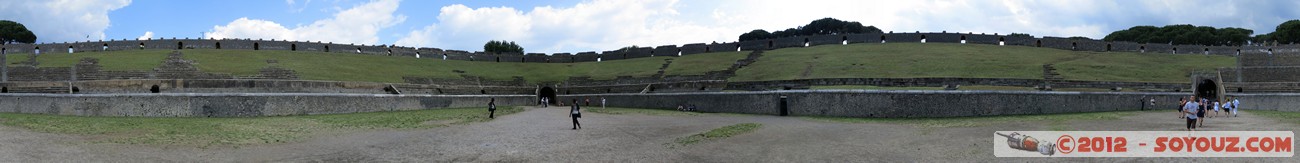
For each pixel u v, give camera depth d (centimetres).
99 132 2428
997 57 6462
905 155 1831
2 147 1872
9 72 5419
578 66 7800
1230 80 5216
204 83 4712
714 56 7631
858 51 7081
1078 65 5803
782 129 2698
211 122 3083
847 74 5312
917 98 3656
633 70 6944
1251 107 4319
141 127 2694
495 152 1995
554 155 1928
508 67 7744
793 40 7981
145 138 2239
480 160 1838
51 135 2262
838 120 3366
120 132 2445
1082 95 4094
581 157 1891
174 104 3559
